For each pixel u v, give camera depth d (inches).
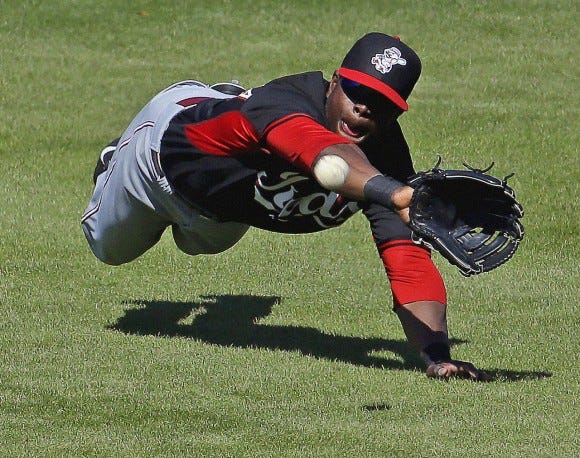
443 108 1987.0
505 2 2561.5
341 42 2359.7
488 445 731.4
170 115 971.9
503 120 1935.3
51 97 2085.4
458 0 2566.4
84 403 827.4
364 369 952.3
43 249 1408.7
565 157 1785.2
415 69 868.0
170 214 1019.9
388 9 2527.1
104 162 1108.5
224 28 2452.0
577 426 776.3
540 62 2240.4
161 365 946.7
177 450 722.8
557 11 2527.1
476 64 2228.1
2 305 1161.4
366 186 749.3
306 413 808.3
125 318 1138.7
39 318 1113.4
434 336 953.5
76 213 1582.2
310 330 1117.1
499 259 767.1
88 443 738.8
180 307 1194.0
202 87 1043.9
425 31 2409.0
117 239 1074.7
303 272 1355.8
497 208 764.0
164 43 2385.6
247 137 866.1
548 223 1549.0
